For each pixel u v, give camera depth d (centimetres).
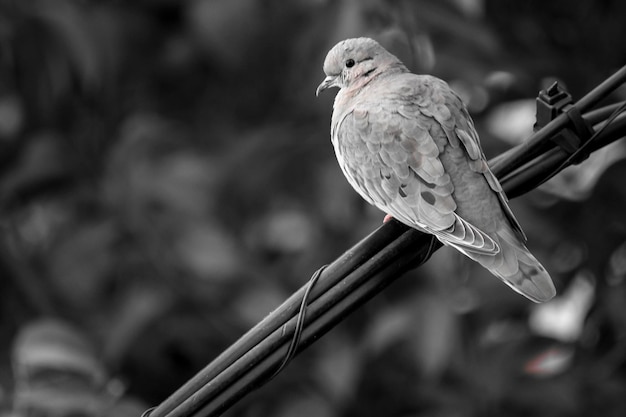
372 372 1392
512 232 859
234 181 1415
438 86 928
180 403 864
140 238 1381
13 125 1462
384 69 1024
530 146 871
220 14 1394
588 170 1425
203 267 1352
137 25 1477
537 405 1358
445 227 852
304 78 1406
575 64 1427
